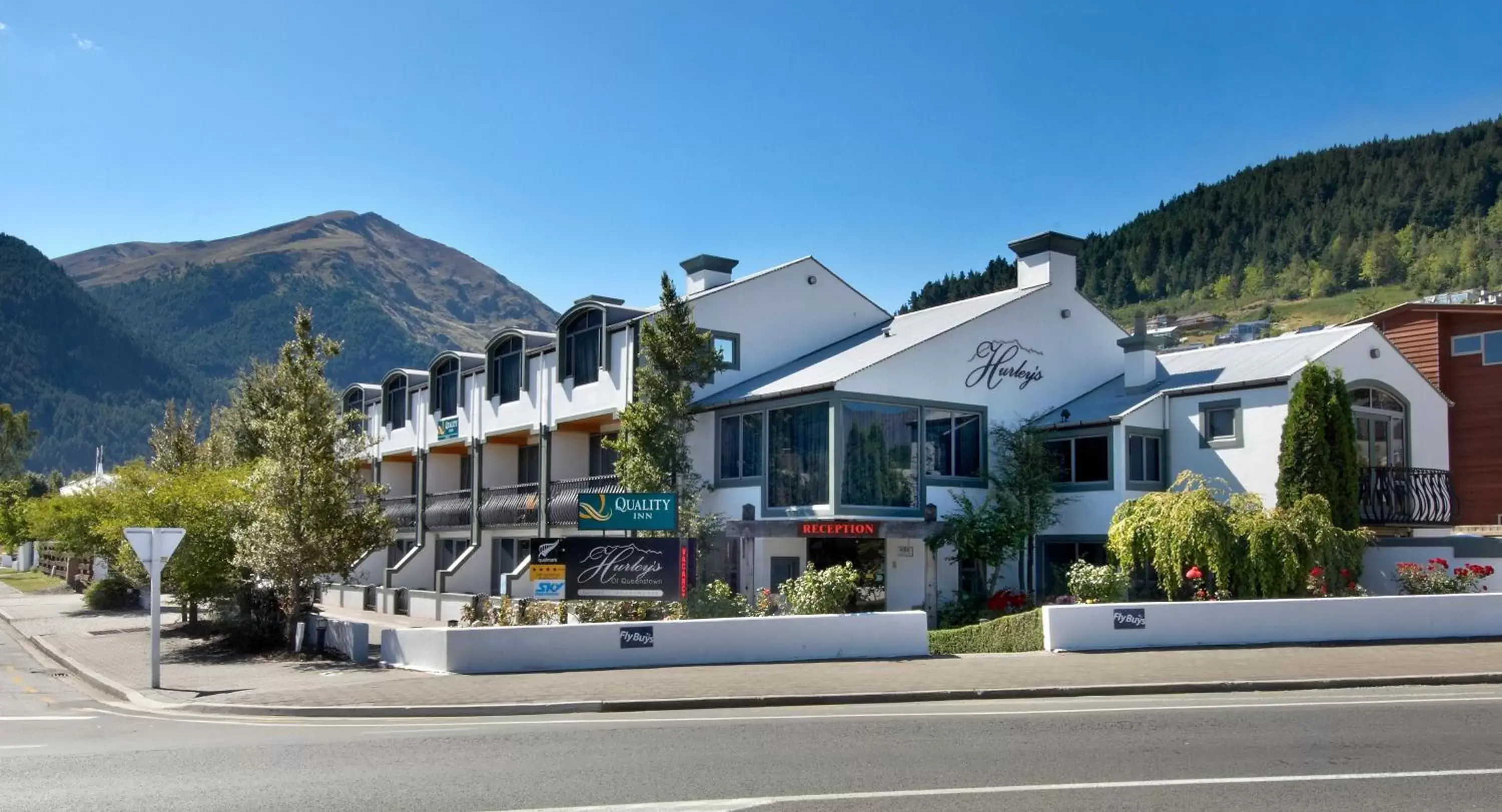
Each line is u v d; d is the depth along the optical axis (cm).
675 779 966
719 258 3189
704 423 2791
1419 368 3216
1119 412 2622
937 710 1376
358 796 917
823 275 3125
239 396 4041
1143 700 1434
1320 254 15788
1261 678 1552
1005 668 1670
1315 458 2309
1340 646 1858
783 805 867
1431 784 922
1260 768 990
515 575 2850
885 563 2617
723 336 2888
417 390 4044
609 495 2158
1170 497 2252
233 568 2395
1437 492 2566
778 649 1803
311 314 2259
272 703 1506
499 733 1248
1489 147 16350
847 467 2428
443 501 3822
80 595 4325
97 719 1465
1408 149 17100
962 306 3039
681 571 2052
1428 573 2173
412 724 1352
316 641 2169
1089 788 914
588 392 3045
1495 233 14700
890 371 2522
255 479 2219
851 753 1076
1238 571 2152
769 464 2584
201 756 1117
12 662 2292
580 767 1026
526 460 3666
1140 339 2789
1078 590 2281
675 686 1552
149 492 2670
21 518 5853
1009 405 2752
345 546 2181
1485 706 1334
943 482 2600
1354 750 1065
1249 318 14050
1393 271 14550
